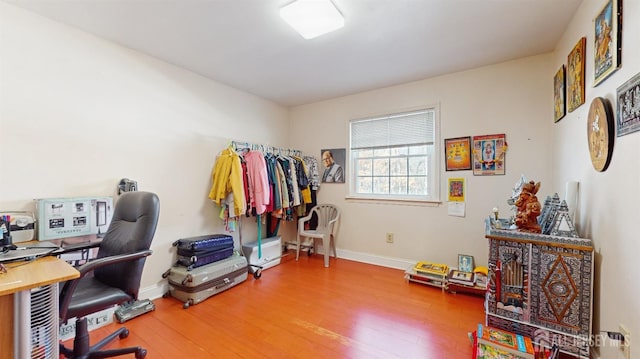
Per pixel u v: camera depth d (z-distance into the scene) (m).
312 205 3.80
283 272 3.08
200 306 2.24
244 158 3.01
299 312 2.14
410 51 2.36
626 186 1.17
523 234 1.64
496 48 2.31
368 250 3.43
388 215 3.28
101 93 2.12
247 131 3.43
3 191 1.69
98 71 2.10
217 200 2.81
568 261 1.51
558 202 1.81
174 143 2.62
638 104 1.08
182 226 2.67
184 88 2.71
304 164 3.74
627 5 1.16
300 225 3.55
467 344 1.72
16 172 1.74
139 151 2.35
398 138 3.25
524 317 1.62
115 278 1.52
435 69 2.75
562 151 2.06
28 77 1.78
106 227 2.00
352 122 3.60
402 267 3.16
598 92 1.45
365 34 2.07
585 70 1.62
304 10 1.72
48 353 1.12
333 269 3.18
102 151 2.13
